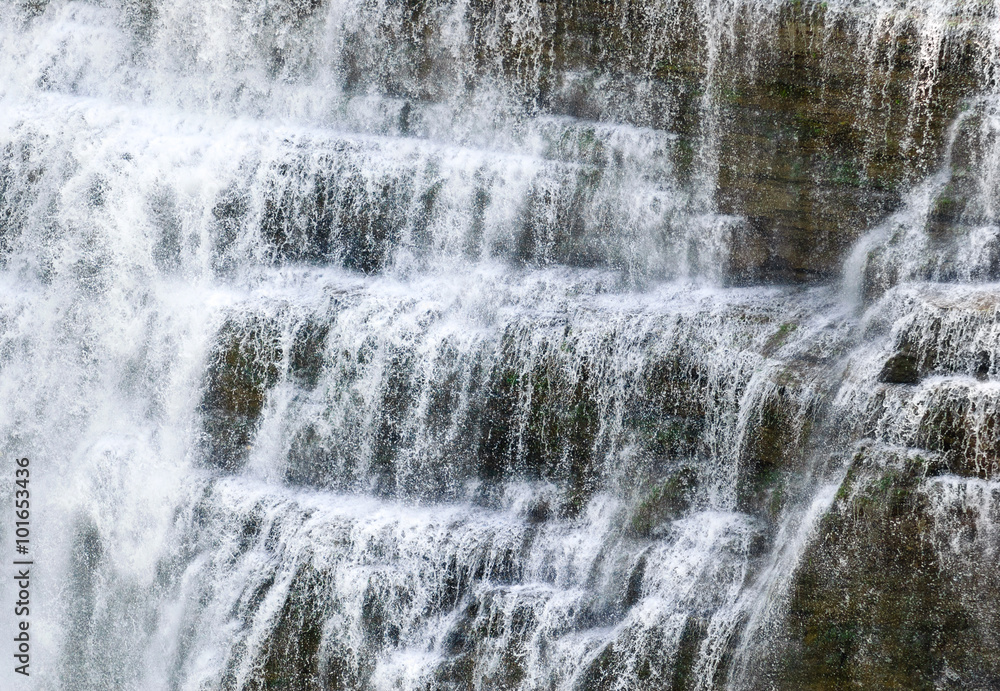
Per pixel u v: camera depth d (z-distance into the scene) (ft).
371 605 30.83
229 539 33.40
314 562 31.30
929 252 33.53
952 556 26.61
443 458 33.45
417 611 30.76
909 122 34.68
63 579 34.94
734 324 32.58
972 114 33.91
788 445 30.42
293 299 35.37
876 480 27.45
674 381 32.07
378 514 32.58
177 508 34.30
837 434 29.37
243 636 31.73
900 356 29.45
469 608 30.63
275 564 31.91
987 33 33.47
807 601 27.45
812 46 35.24
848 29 34.78
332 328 34.12
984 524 26.53
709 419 31.68
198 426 35.12
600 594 30.53
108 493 35.12
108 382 36.14
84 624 34.45
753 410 30.89
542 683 29.04
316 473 34.24
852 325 32.60
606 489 32.30
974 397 27.30
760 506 30.76
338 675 30.73
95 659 34.17
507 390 32.86
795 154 36.06
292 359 34.37
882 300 31.73
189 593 33.35
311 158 36.73
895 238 34.35
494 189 36.68
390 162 36.73
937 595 26.63
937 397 27.73
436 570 31.12
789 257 36.42
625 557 30.91
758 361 31.37
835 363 31.14
